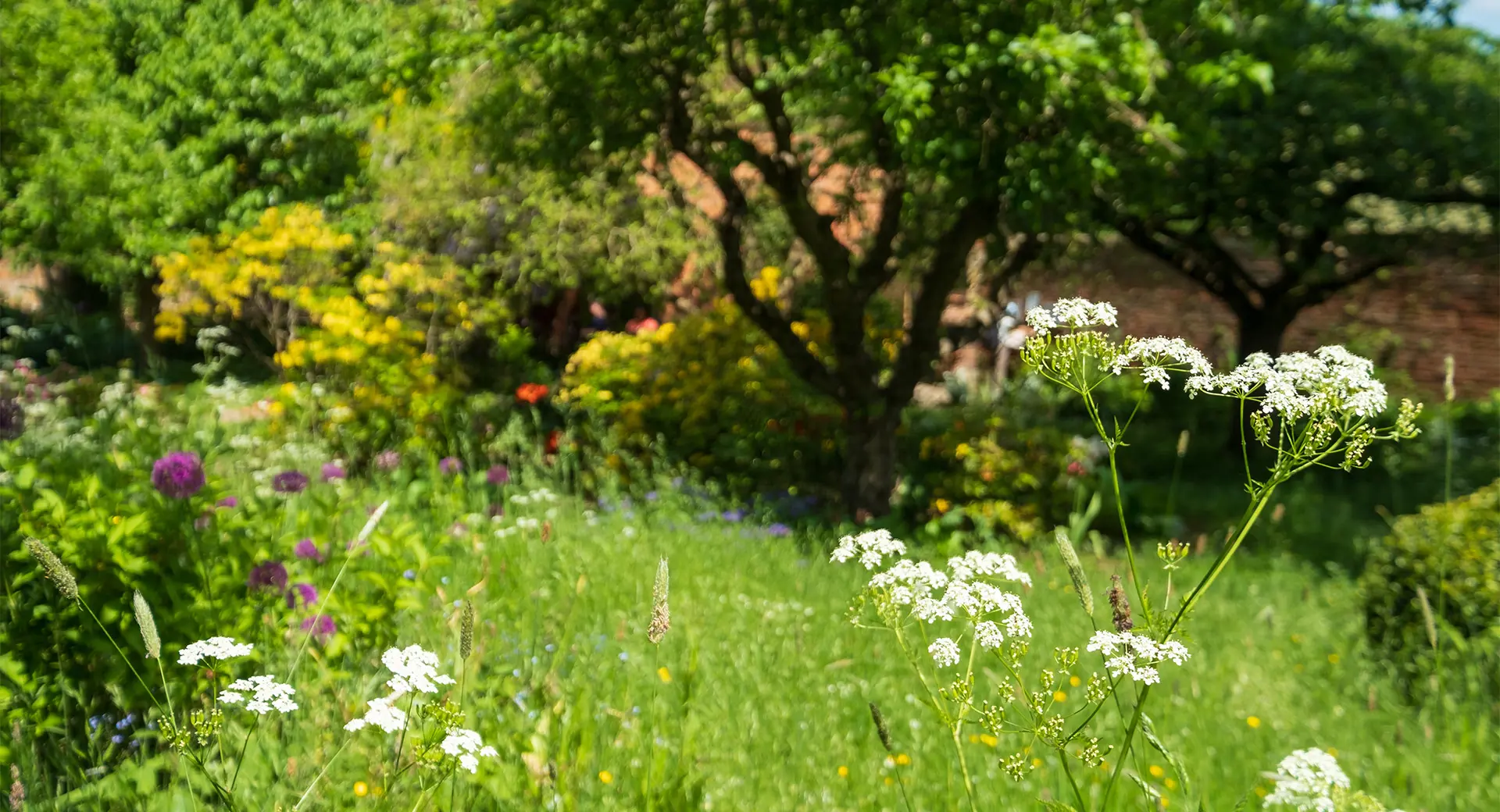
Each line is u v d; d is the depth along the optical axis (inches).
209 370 313.1
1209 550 414.6
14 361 461.7
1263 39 422.3
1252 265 860.0
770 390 505.0
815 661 221.8
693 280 600.1
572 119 410.0
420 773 126.6
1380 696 238.2
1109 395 701.9
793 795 162.1
